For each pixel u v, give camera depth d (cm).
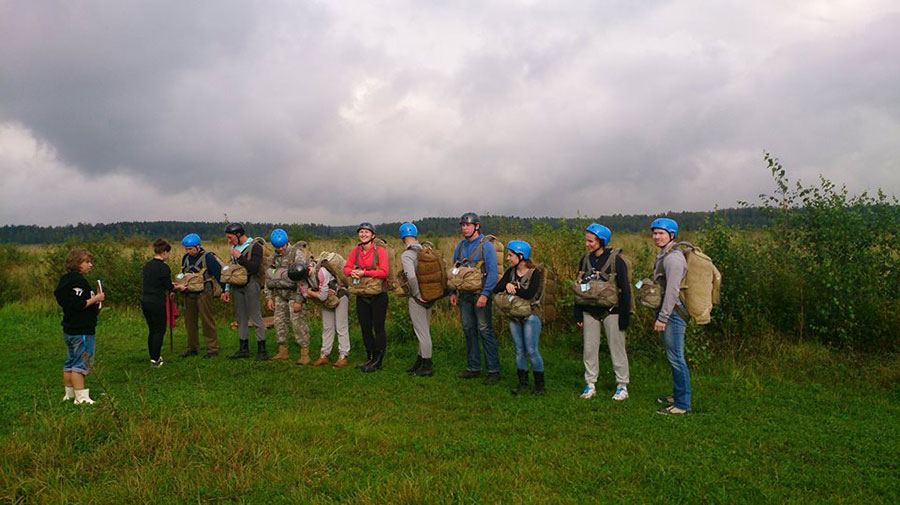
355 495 411
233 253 970
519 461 482
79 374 655
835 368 805
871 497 420
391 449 509
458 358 959
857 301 897
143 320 1426
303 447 498
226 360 955
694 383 769
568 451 509
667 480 445
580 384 788
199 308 996
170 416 552
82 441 497
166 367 909
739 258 948
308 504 397
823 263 933
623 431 569
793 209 994
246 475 431
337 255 906
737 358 872
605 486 438
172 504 398
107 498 404
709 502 409
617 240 1090
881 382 753
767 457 496
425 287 820
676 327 626
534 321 721
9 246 2181
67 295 647
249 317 970
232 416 579
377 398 714
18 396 711
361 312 878
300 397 720
